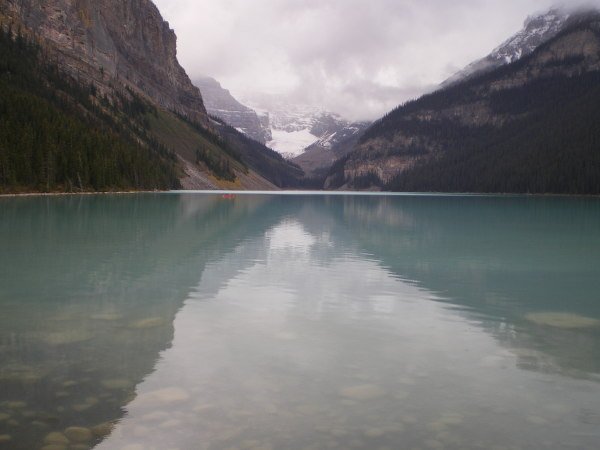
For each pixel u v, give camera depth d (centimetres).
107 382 752
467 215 5509
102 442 578
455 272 1858
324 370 827
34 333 998
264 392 730
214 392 726
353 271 1847
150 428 614
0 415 635
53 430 601
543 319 1185
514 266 2009
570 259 2203
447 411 675
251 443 584
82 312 1175
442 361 878
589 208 7281
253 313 1205
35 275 1639
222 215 4750
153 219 3962
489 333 1063
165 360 856
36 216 3944
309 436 603
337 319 1166
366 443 588
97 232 2945
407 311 1256
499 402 706
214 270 1800
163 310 1211
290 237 2981
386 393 734
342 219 4666
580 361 879
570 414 669
